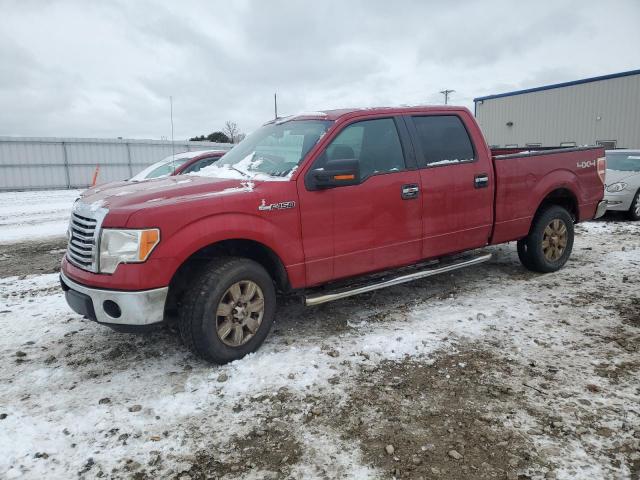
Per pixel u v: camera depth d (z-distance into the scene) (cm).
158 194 362
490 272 615
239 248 398
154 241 330
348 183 388
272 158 429
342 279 434
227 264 364
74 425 299
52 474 255
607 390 323
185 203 345
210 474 253
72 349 413
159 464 262
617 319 446
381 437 281
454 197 490
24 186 2841
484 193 515
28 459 267
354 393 328
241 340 376
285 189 387
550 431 281
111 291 332
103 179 3105
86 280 345
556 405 307
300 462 261
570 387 329
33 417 308
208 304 351
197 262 384
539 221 579
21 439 285
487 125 3253
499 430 283
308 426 293
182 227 340
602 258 675
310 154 404
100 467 261
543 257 588
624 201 1011
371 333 426
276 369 362
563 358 371
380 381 343
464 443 273
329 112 451
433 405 312
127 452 272
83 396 334
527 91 2961
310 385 339
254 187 378
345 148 422
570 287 545
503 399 316
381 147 450
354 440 279
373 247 439
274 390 334
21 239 1020
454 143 502
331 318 466
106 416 308
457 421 294
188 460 264
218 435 286
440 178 478
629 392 320
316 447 273
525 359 371
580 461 255
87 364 384
